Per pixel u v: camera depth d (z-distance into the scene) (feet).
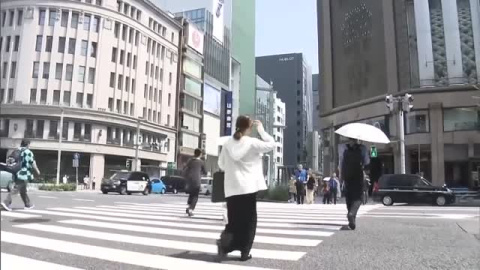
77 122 166.61
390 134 129.90
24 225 28.37
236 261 17.33
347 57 150.71
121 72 184.55
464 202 84.23
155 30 206.49
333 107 156.15
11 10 165.99
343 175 28.40
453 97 120.26
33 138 157.38
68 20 170.30
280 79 454.81
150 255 18.57
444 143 120.06
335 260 17.60
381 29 136.98
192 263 16.90
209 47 254.27
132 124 185.06
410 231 27.12
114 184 103.40
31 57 164.66
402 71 129.29
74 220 32.19
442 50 124.06
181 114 222.69
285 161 440.04
